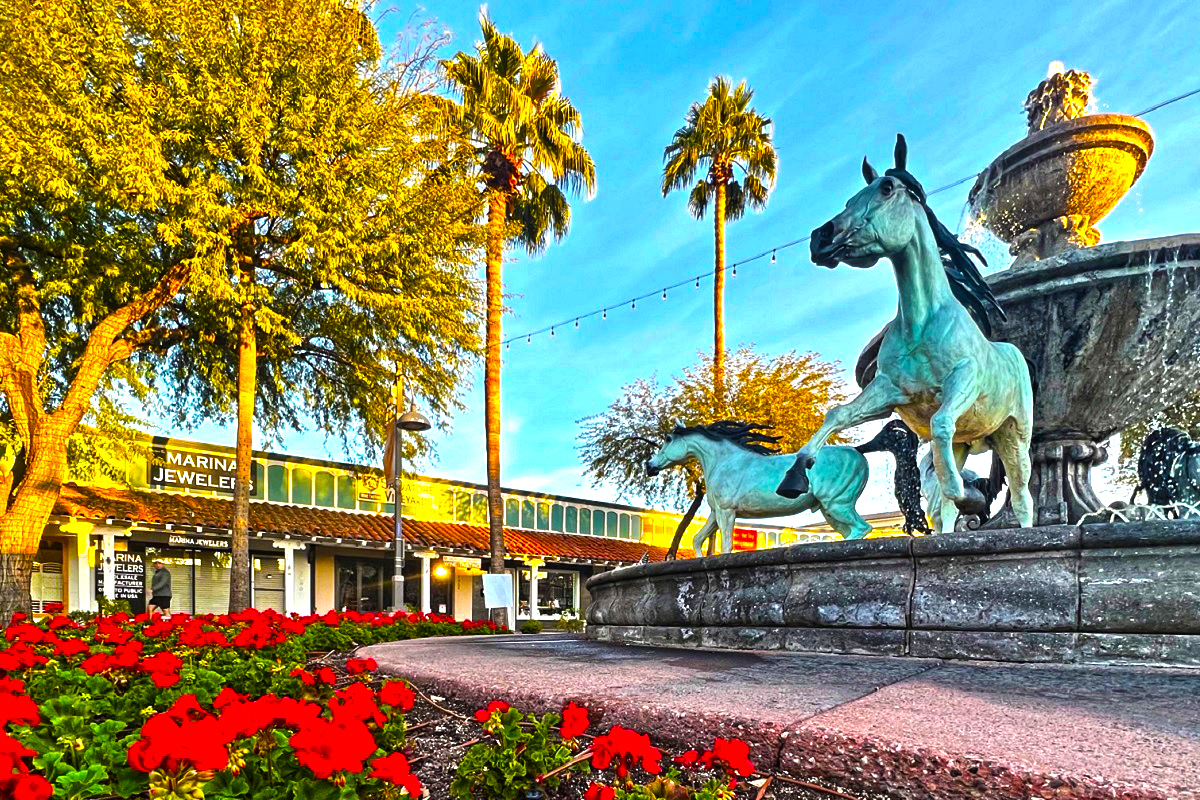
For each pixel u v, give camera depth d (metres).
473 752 1.84
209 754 1.29
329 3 11.03
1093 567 3.26
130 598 16.38
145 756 1.26
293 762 1.53
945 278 4.76
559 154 20.19
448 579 22.70
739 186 25.75
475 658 3.98
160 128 9.54
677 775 1.74
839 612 3.96
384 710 2.26
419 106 12.05
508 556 21.61
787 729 1.97
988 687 2.54
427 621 8.44
